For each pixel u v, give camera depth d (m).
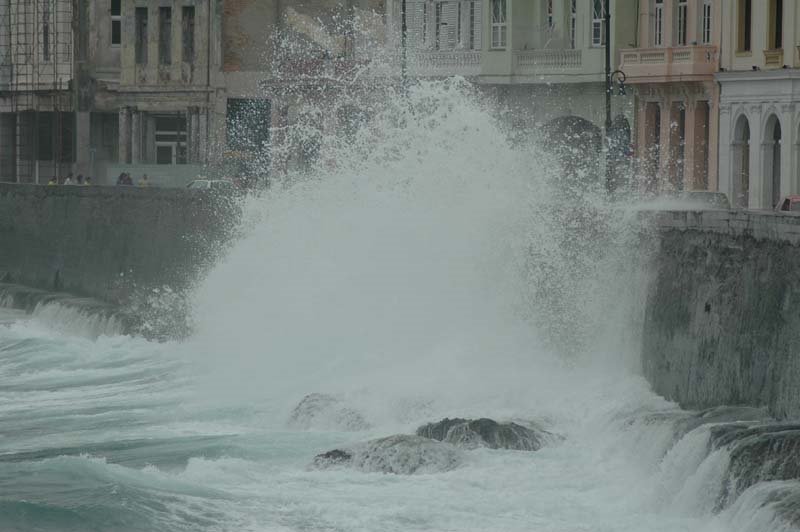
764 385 76.38
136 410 108.31
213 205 147.88
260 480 78.50
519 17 183.62
